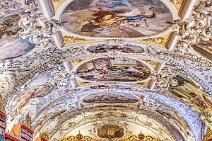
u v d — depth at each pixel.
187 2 13.82
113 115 37.22
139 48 19.36
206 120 25.86
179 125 33.03
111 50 19.92
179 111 29.91
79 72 23.97
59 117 34.34
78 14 15.23
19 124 26.06
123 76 25.36
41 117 29.92
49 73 22.20
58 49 19.12
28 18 15.17
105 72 24.38
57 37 17.45
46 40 17.58
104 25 16.42
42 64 20.55
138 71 23.83
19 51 18.08
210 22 14.93
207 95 22.62
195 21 15.20
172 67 21.42
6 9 13.97
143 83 26.59
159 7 14.48
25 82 21.52
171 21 15.62
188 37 16.66
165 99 29.09
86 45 18.98
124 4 14.40
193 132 30.31
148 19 15.68
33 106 26.56
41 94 25.33
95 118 37.81
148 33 17.22
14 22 15.14
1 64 18.88
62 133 38.03
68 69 22.70
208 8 13.99
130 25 16.42
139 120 37.84
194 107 26.77
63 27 16.55
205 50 17.53
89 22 16.06
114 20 15.91
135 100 32.31
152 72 23.42
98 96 31.34
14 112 23.80
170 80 23.95
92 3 14.30
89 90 28.80
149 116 36.19
